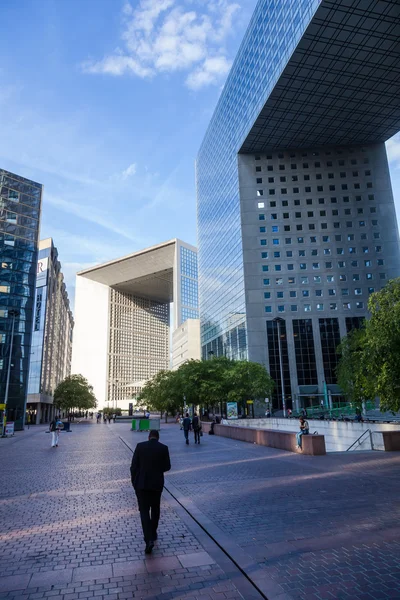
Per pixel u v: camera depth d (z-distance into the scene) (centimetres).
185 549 666
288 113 7594
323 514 836
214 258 10556
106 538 732
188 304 19788
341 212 8644
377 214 8625
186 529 773
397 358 1938
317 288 8275
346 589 505
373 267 8388
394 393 1942
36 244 6662
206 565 598
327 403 6675
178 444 2581
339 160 8875
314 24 5500
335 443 3203
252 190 8719
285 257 8419
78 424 7475
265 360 7925
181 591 515
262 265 8369
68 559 629
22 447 2741
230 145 9462
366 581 525
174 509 924
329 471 1384
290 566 576
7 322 6131
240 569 575
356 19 5441
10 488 1223
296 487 1122
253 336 8031
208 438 3055
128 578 556
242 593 507
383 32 5672
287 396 7706
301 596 489
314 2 5328
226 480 1262
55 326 10612
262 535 713
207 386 5500
